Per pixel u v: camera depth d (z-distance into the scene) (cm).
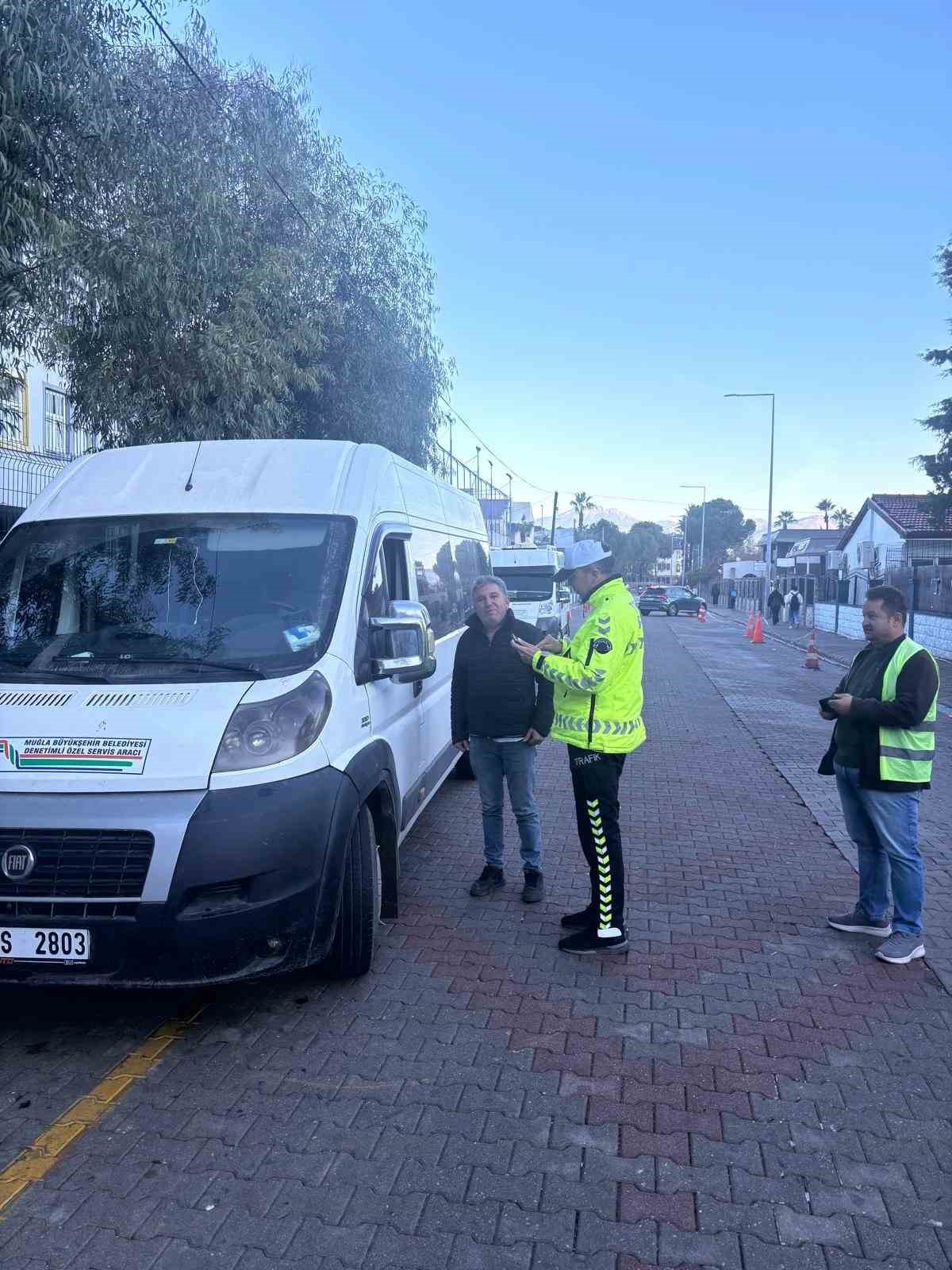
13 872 351
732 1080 364
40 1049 385
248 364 935
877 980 457
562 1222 284
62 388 1406
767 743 1141
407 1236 277
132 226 824
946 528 2372
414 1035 396
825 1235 280
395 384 1487
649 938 507
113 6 759
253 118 1098
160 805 357
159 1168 308
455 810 783
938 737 1209
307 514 479
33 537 480
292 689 396
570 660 466
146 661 414
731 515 13000
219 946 355
